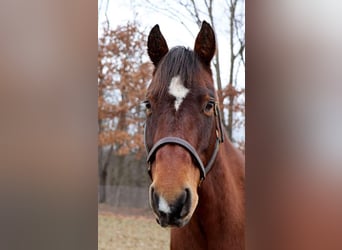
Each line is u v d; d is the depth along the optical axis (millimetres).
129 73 5977
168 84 1398
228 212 1587
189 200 1305
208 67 1542
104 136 6148
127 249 4566
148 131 1448
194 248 1613
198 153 1407
